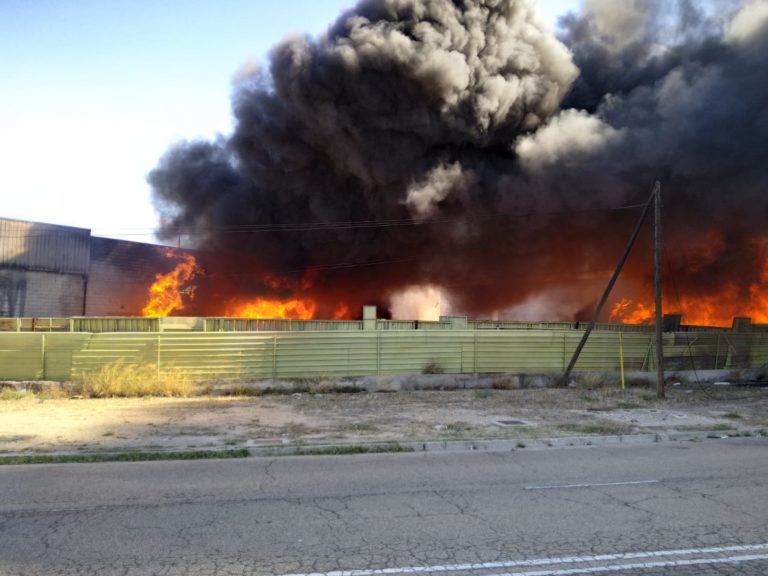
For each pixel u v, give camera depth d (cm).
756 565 431
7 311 3634
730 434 1089
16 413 1220
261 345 1683
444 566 430
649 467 805
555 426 1121
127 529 522
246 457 884
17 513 575
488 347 1861
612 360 1989
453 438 992
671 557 447
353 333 1752
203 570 424
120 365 1587
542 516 560
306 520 549
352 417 1213
